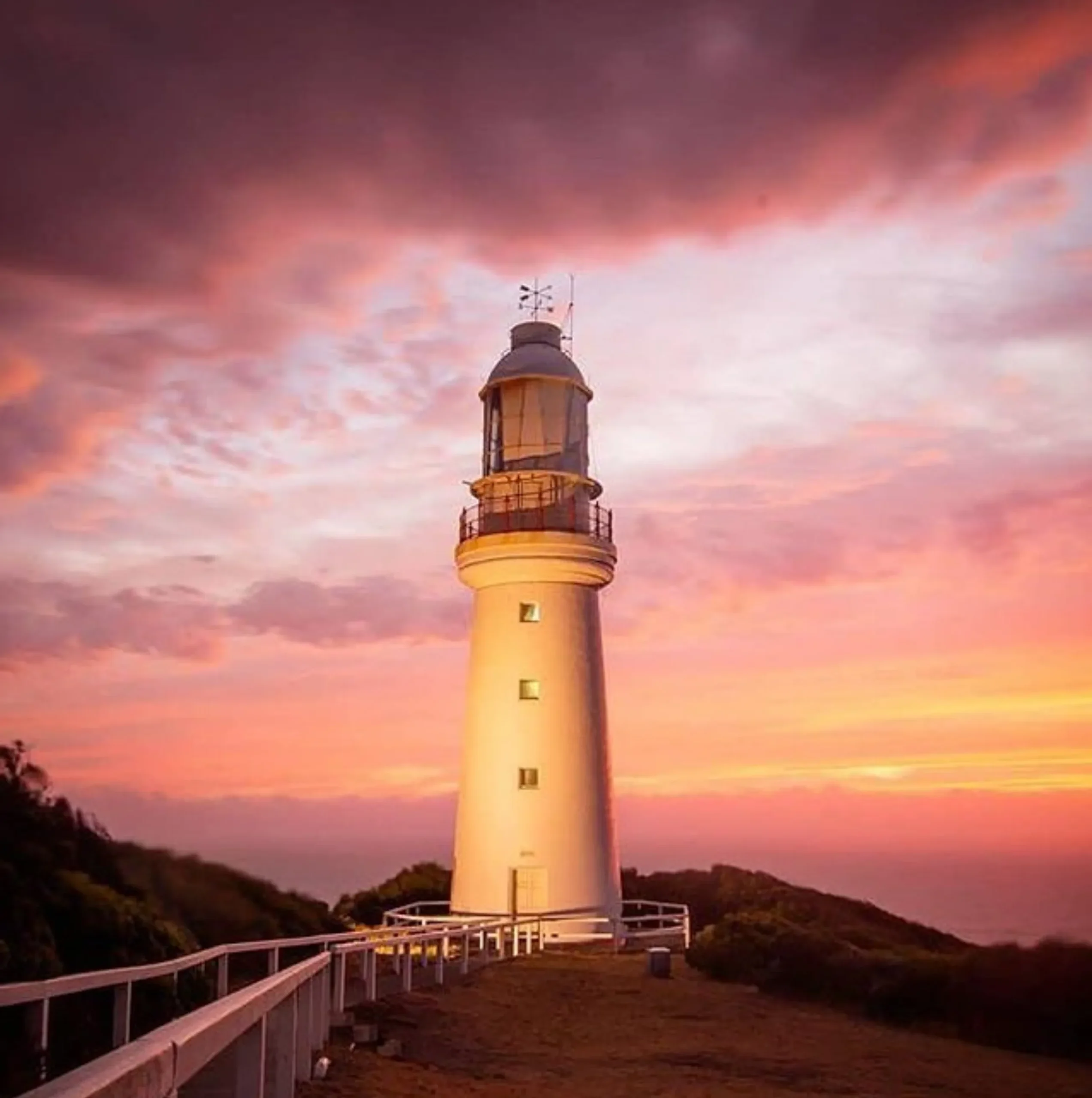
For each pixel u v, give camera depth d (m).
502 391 34.44
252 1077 7.27
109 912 15.31
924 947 31.42
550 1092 12.89
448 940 26.75
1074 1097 13.48
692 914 43.28
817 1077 14.38
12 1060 8.57
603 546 32.84
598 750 32.47
